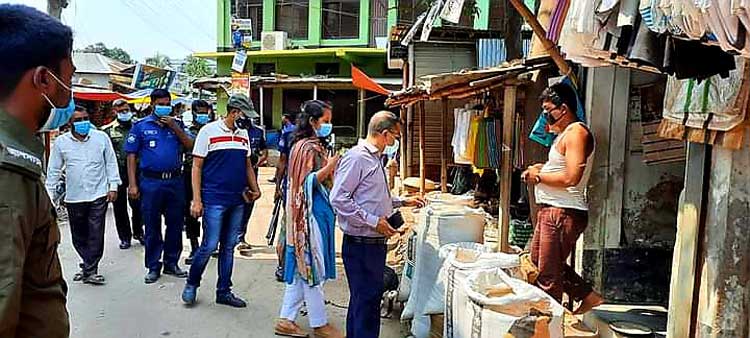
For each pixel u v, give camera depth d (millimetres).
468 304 3094
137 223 7359
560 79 4574
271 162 18797
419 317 4125
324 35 20094
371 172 3715
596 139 4258
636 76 4211
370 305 3818
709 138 2666
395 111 13016
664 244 4367
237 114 4934
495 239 5520
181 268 6352
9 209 1297
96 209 5680
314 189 4316
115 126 7137
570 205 3602
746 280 2615
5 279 1268
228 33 20922
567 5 2938
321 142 4527
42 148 1457
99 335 4426
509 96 5070
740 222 2600
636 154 4301
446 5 5574
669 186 4344
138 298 5297
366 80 13539
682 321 2904
